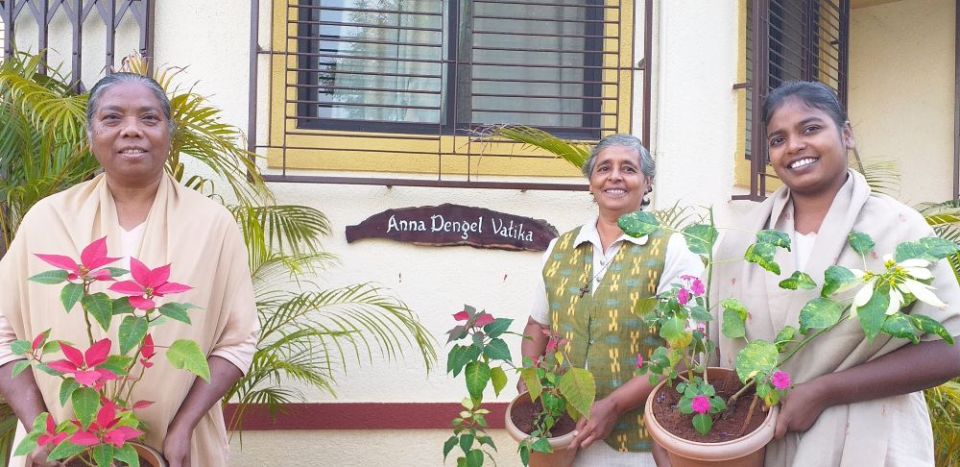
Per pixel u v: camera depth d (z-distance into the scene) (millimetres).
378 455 3191
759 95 3391
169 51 3141
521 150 3275
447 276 3211
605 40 3391
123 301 1568
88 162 2578
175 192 1982
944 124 4258
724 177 3490
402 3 3357
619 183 2203
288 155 3158
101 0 3076
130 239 1930
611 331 2107
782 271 1681
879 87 4441
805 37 3922
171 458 1737
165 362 1795
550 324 2283
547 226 3250
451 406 3197
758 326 1701
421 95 3348
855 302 1417
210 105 3152
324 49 3295
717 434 1586
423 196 3211
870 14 4473
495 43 3422
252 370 2703
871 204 1646
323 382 2846
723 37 3496
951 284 1562
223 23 3172
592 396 1878
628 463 2107
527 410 2186
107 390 1772
